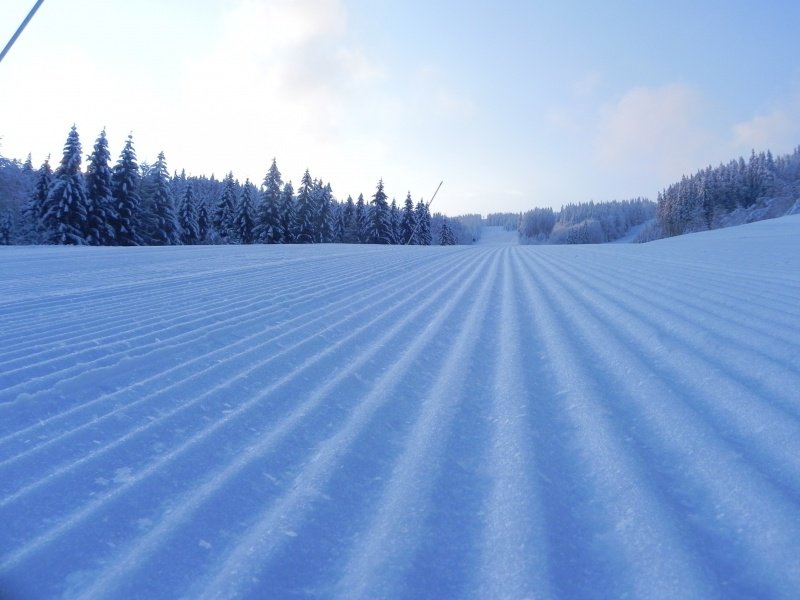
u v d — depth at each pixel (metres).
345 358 3.44
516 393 2.56
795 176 104.94
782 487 1.50
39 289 7.12
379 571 1.27
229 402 2.60
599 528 1.41
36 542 1.46
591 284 6.92
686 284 6.14
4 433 2.27
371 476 1.82
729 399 2.24
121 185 35.81
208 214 52.56
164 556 1.37
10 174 47.69
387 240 59.50
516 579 1.21
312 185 52.53
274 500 1.66
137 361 3.36
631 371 2.80
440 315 5.00
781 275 6.50
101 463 1.95
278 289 7.01
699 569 1.18
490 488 1.68
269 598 1.20
